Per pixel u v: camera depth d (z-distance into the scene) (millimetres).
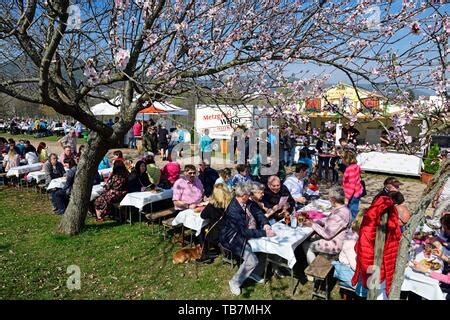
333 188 4660
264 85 4805
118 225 6766
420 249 4270
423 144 3219
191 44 4617
